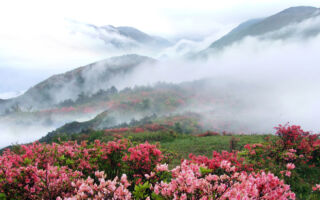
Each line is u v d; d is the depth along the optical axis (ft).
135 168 18.44
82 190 9.19
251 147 28.53
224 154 22.62
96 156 19.86
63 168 15.34
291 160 25.02
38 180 12.82
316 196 18.60
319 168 25.26
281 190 9.45
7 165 14.48
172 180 9.37
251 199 8.70
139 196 10.22
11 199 12.28
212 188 9.11
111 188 8.96
